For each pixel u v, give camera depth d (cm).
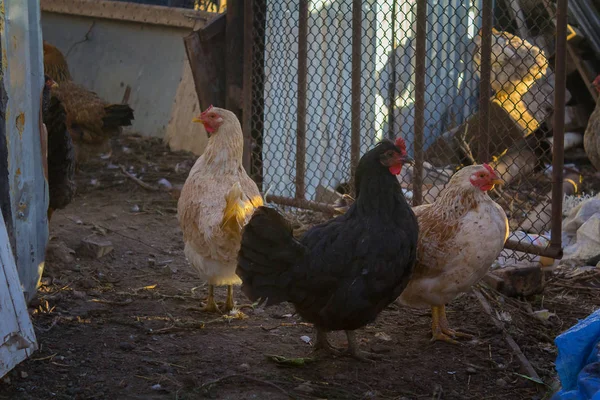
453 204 409
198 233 423
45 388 350
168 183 796
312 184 723
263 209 346
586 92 887
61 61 778
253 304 483
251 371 381
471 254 399
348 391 363
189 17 963
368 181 375
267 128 723
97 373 369
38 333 413
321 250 359
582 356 312
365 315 371
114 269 543
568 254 574
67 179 531
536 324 457
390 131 713
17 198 410
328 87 704
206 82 761
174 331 432
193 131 948
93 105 762
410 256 378
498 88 743
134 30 1060
